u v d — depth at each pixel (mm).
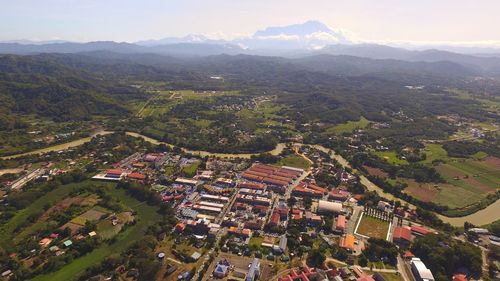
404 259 184250
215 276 166000
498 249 188500
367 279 163000
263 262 177250
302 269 171250
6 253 181000
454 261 175750
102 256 184375
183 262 176250
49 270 171250
